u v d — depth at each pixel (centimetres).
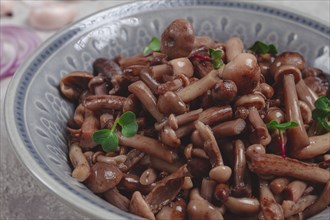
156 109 37
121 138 37
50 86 42
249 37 49
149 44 48
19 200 46
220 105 36
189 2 49
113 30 47
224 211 35
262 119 37
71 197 31
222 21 49
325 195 35
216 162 34
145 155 37
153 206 34
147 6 49
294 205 34
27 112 38
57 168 35
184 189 36
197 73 40
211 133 35
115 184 35
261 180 35
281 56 43
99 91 42
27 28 69
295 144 37
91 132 39
